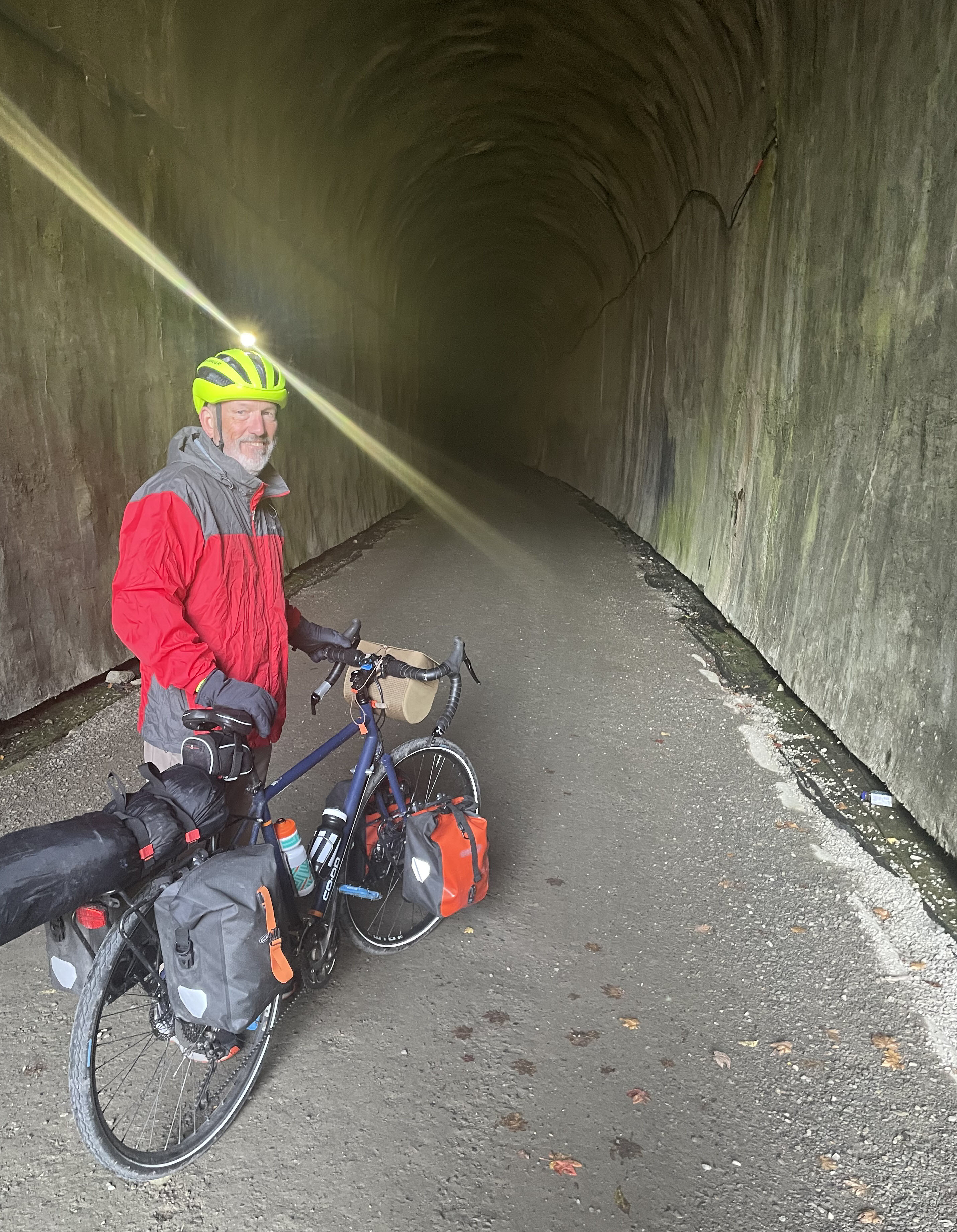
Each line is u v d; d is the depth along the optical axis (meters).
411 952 2.92
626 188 12.20
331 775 4.20
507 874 3.43
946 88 3.72
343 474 11.41
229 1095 2.19
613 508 15.04
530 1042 2.52
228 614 2.22
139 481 5.89
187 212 6.64
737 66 7.20
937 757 3.65
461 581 8.96
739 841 3.74
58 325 4.93
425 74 10.05
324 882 2.48
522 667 6.09
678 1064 2.45
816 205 5.42
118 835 1.77
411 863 2.67
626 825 3.87
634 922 3.14
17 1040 2.44
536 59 9.93
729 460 7.78
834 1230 1.95
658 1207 2.00
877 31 4.50
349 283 11.85
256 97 7.79
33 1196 1.97
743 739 4.88
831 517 5.02
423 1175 2.06
